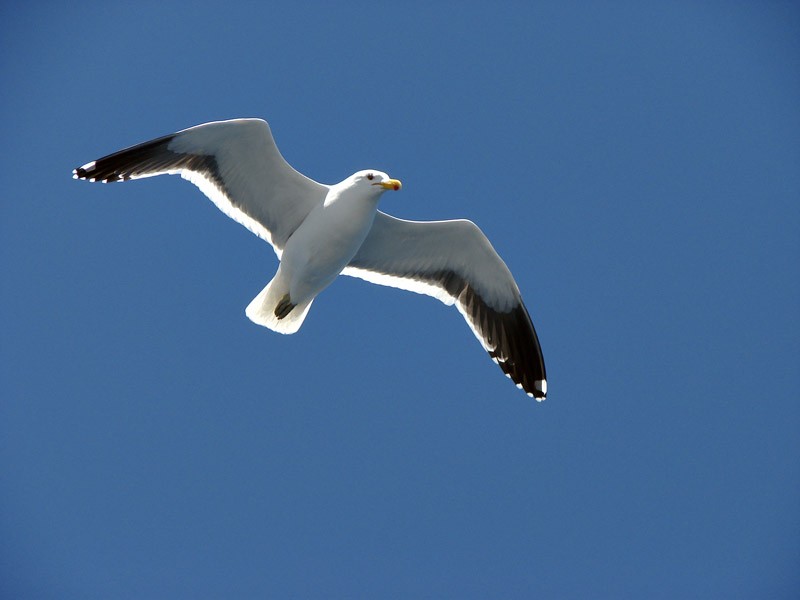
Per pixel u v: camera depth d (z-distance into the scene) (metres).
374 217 14.23
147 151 13.75
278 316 14.30
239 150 13.56
